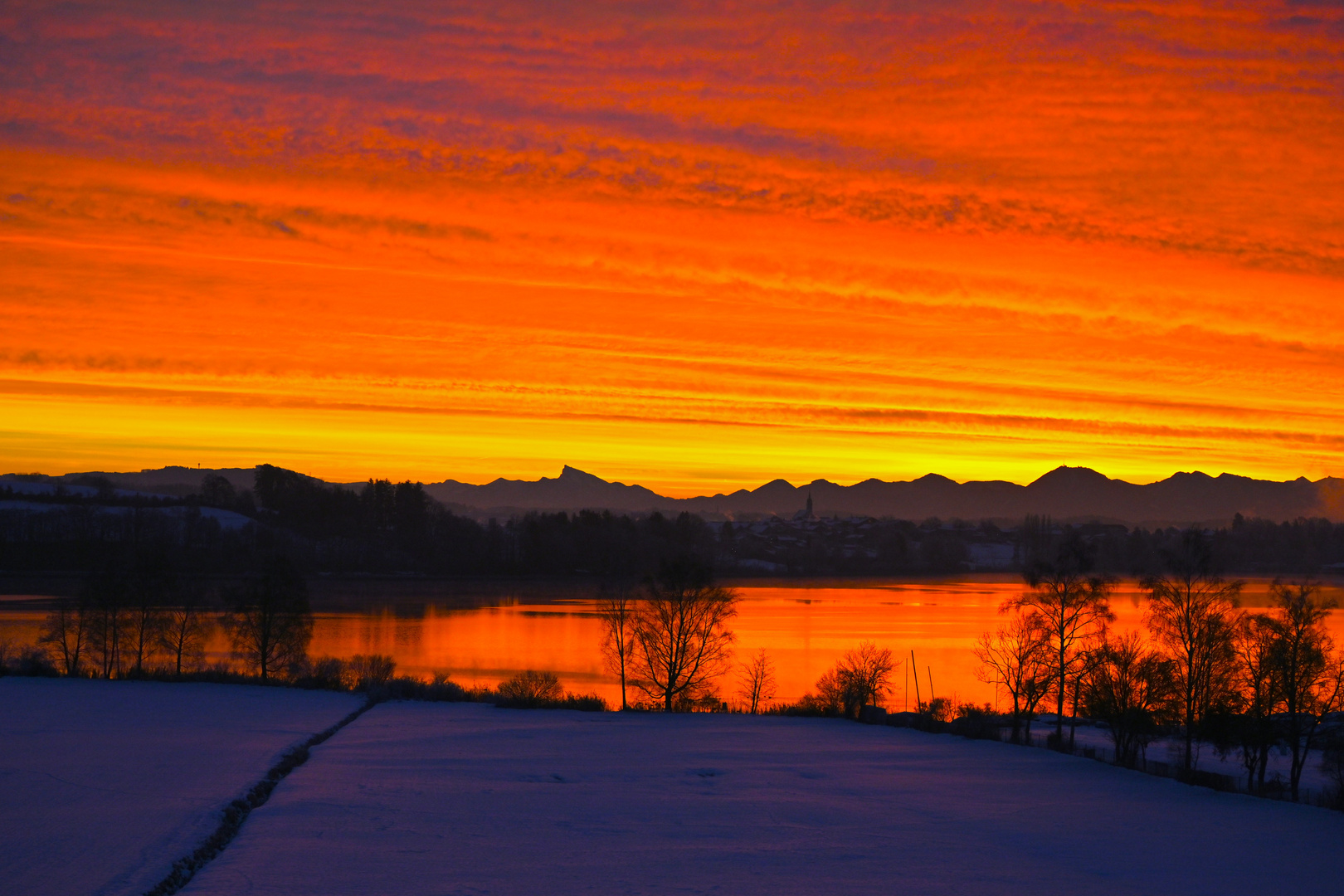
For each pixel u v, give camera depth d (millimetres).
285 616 86750
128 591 91562
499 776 40344
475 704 68875
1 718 53781
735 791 38938
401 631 130500
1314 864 30094
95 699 62031
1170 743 62000
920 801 38250
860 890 25703
